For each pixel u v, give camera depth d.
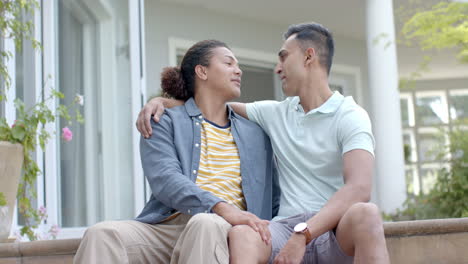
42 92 4.16
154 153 2.30
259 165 2.40
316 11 6.92
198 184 2.29
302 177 2.30
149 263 2.16
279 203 2.44
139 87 4.45
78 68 4.41
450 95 9.91
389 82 5.66
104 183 4.37
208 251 1.88
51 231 3.70
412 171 9.24
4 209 2.87
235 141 2.40
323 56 2.39
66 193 4.22
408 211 5.52
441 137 6.26
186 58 2.53
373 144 2.24
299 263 1.93
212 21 6.62
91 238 2.00
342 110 2.29
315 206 2.23
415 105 9.84
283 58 2.43
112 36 4.48
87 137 4.39
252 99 6.79
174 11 6.40
